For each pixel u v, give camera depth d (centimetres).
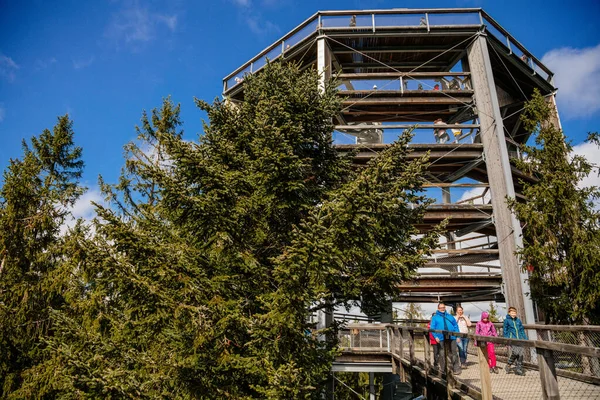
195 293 736
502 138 1858
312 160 1067
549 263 1257
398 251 953
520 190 2048
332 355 861
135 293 716
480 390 696
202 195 805
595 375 759
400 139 1000
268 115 991
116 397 695
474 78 2012
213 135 946
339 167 1110
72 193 1888
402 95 2023
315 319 1509
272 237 949
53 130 2006
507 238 1736
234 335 789
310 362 780
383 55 2177
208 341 755
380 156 1019
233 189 843
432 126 1922
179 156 798
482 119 1931
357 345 1572
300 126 968
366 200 752
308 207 910
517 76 2253
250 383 790
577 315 1184
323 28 2041
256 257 922
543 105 1441
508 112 2458
